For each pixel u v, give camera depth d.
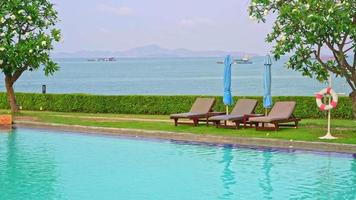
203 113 23.39
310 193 11.92
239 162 15.80
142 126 22.81
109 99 31.09
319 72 20.88
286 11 18.44
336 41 18.84
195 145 19.16
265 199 11.45
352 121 24.19
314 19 17.83
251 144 18.48
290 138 18.23
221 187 12.67
